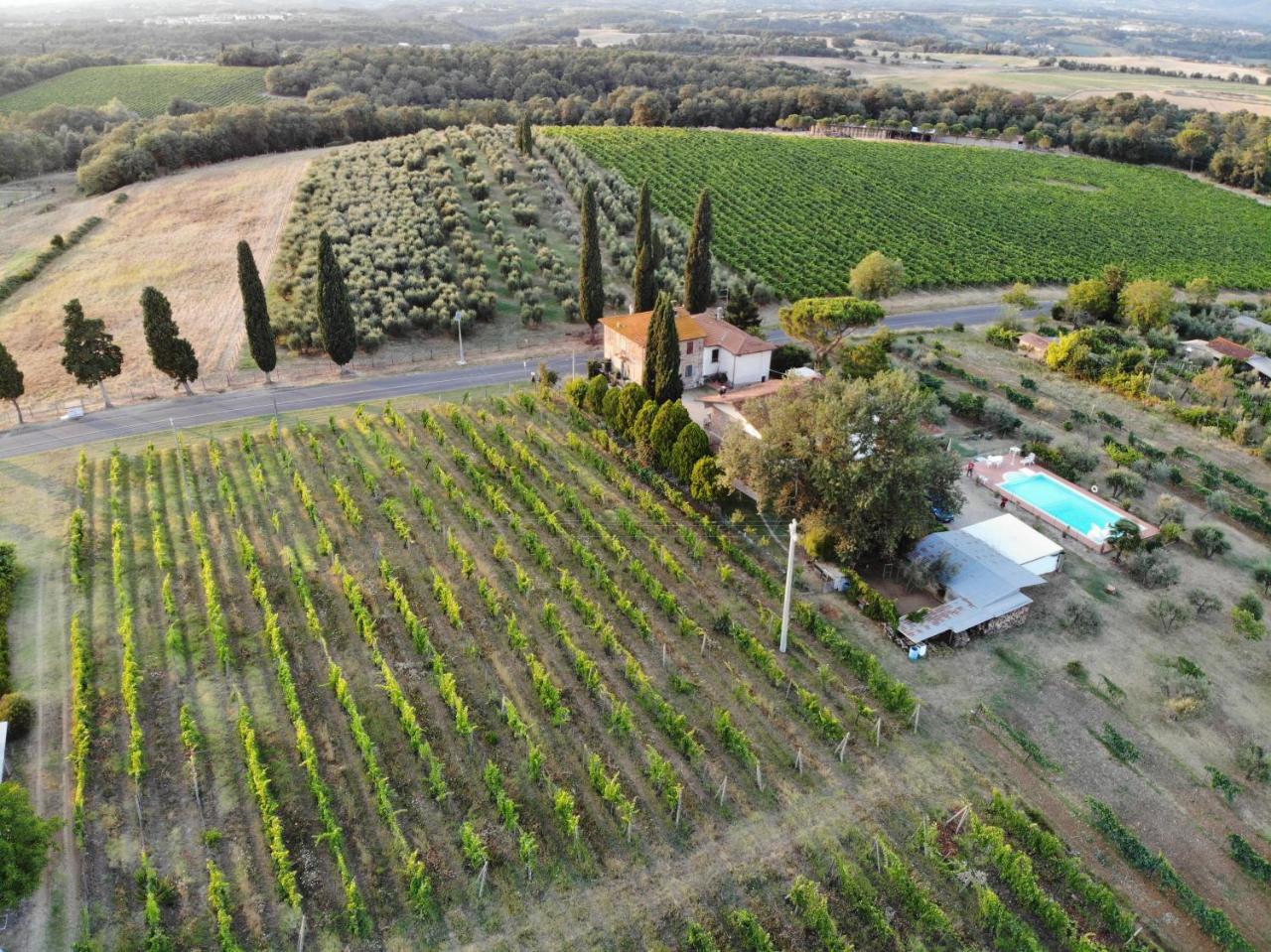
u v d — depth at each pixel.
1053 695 39.91
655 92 188.88
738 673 40.47
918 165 155.12
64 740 35.12
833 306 73.06
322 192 107.69
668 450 56.28
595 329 83.12
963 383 77.31
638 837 31.91
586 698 38.41
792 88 198.25
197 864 30.14
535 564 47.88
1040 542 49.81
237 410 66.00
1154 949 28.41
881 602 43.47
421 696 38.00
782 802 33.66
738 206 124.69
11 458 57.97
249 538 49.06
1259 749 35.62
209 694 37.62
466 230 97.69
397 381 72.38
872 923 29.05
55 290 89.62
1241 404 71.88
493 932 28.34
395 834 30.75
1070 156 178.38
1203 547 51.53
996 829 31.05
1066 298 98.88
